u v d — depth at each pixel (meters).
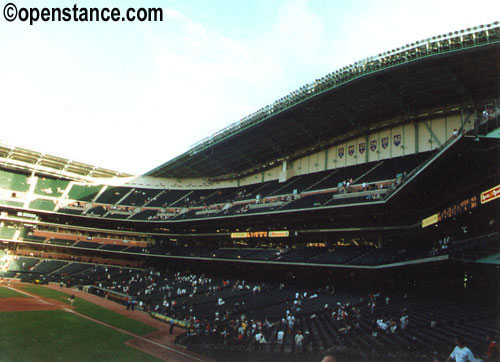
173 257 68.06
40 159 79.62
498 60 34.78
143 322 40.53
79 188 85.06
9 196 76.62
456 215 30.62
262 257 54.78
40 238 77.12
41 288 59.91
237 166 73.06
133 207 81.25
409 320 24.38
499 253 24.11
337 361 3.57
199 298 50.19
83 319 37.53
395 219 42.66
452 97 42.56
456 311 23.69
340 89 44.16
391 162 47.88
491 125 20.58
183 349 30.09
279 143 61.59
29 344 25.98
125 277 67.31
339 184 49.19
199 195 80.19
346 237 49.25
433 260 29.84
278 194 58.72
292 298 43.75
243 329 30.80
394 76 40.50
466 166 25.52
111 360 24.73
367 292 41.62
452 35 33.41
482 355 14.85
